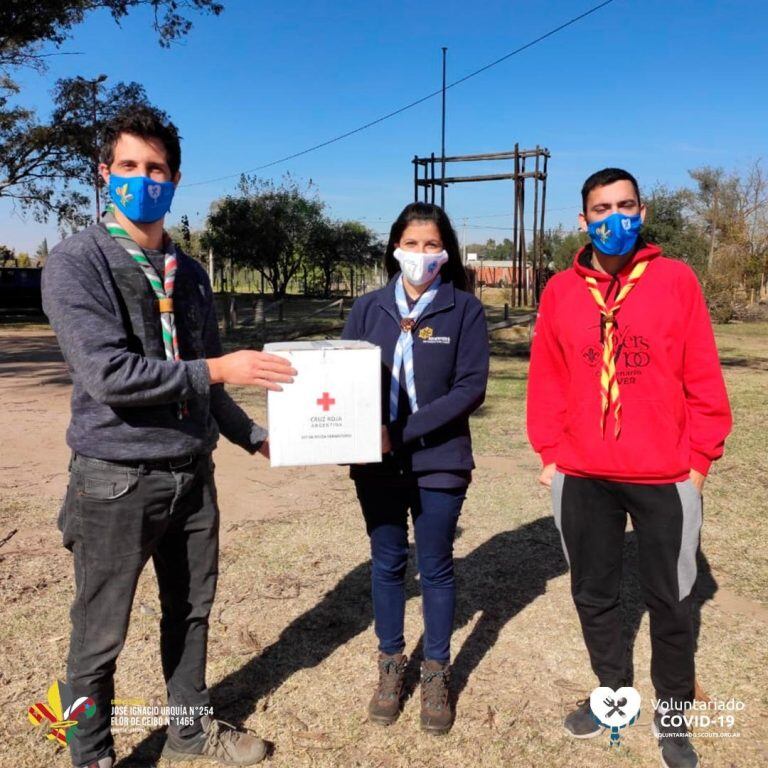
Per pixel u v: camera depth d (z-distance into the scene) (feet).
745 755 8.47
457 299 8.94
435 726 8.78
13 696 9.37
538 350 8.88
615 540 8.49
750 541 14.94
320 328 67.26
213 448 7.86
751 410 29.43
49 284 6.79
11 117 80.84
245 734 8.46
